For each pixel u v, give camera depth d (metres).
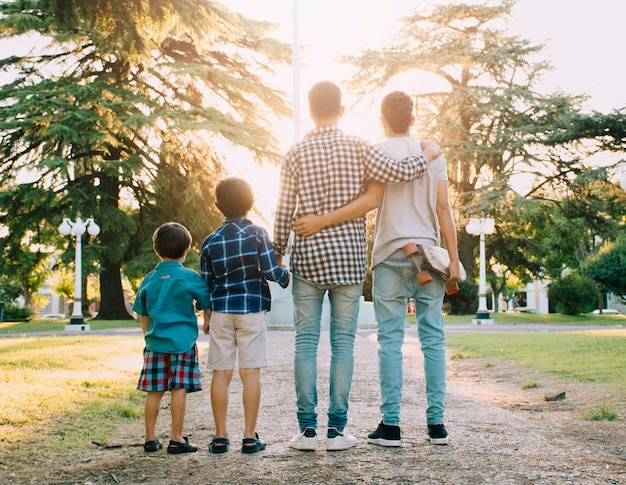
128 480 3.21
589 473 3.21
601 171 28.94
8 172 27.16
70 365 7.43
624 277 16.41
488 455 3.56
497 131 30.98
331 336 3.89
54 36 23.41
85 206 26.56
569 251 37.47
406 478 3.13
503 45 31.89
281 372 7.97
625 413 4.94
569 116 29.81
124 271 26.17
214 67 27.25
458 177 32.44
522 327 20.56
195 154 26.14
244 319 3.82
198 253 28.33
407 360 9.08
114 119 25.20
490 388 6.59
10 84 28.53
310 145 3.87
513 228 36.88
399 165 3.72
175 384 3.84
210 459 3.59
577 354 8.52
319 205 3.82
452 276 3.85
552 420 4.83
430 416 3.87
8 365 7.13
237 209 3.95
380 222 4.02
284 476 3.20
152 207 29.06
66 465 3.51
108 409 5.11
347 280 3.76
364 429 4.36
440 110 32.44
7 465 3.46
